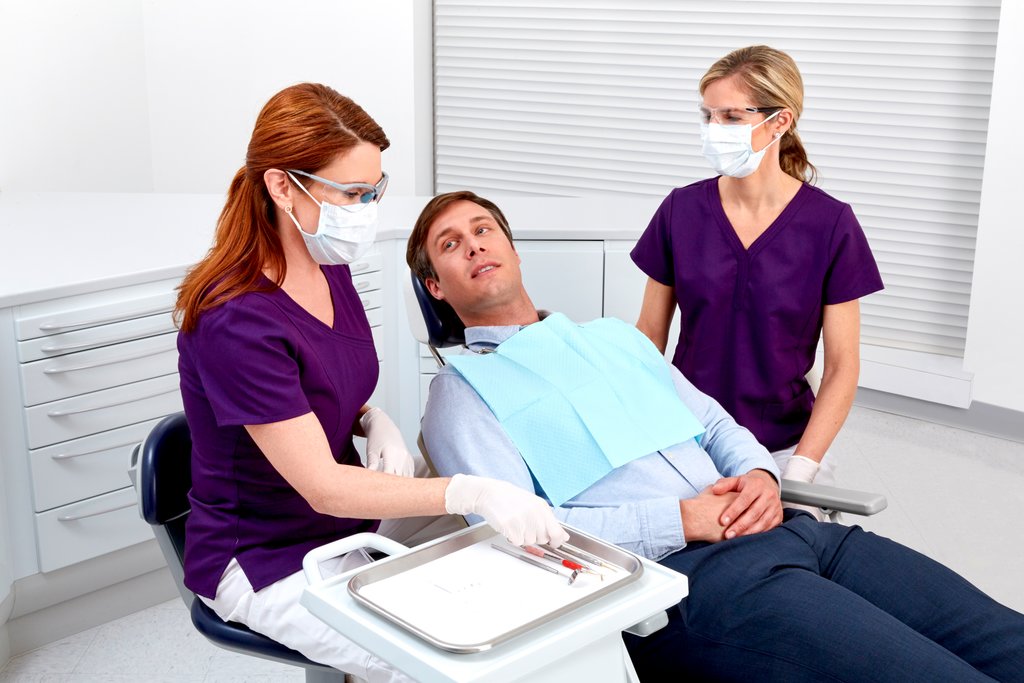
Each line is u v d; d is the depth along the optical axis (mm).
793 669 1426
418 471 1884
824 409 1961
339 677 1600
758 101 1866
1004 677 1468
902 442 3455
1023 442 3451
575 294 2627
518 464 1612
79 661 2258
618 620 1058
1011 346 3404
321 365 1453
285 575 1468
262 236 1412
